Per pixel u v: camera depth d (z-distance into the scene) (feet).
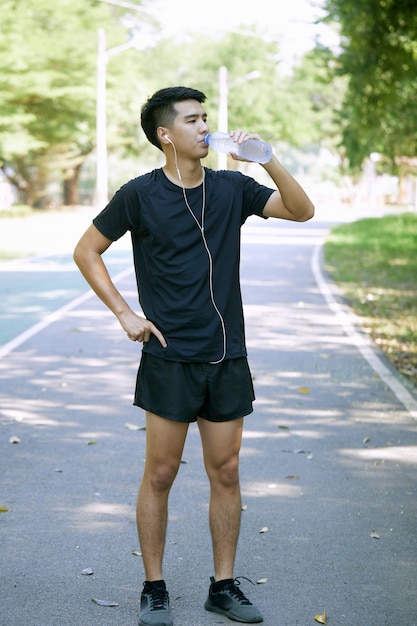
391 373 33.91
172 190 14.02
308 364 35.42
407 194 328.70
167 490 14.78
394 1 64.08
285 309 50.88
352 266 77.66
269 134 236.84
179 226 13.97
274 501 19.95
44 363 34.91
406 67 68.95
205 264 14.05
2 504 19.62
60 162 181.57
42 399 29.14
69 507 19.47
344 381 32.45
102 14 167.63
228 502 14.83
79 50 153.99
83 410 27.81
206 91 228.02
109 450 23.68
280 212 14.38
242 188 14.37
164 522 14.83
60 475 21.59
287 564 16.63
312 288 61.41
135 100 183.01
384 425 26.48
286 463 22.75
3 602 14.99
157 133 14.02
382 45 67.31
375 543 17.63
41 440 24.53
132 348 38.14
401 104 89.25
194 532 18.12
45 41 145.59
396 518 18.98
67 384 31.35
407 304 54.34
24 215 157.48
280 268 75.10
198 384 14.24
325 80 76.84
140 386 14.55
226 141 13.87
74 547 17.30
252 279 66.33
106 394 29.94
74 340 39.91
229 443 14.55
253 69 229.86
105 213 14.29
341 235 115.96
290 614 14.73
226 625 14.35
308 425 26.43
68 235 109.50
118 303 14.30
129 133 201.46
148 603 14.47
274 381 32.35
